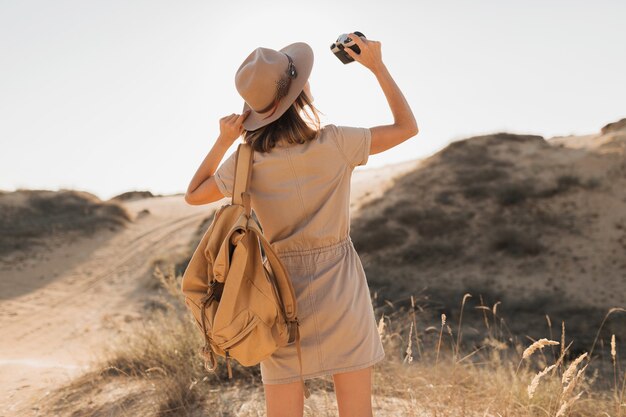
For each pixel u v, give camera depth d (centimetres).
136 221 3650
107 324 1669
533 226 2205
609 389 462
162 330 544
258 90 189
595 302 1639
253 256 189
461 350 875
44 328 1741
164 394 413
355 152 198
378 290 1708
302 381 195
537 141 3216
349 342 196
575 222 2184
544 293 1741
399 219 2384
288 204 197
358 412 199
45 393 493
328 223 199
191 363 463
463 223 2283
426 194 2612
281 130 195
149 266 2558
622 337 1242
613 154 2631
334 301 196
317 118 202
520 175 2683
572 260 1936
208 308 191
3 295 2203
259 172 198
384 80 205
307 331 196
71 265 2697
